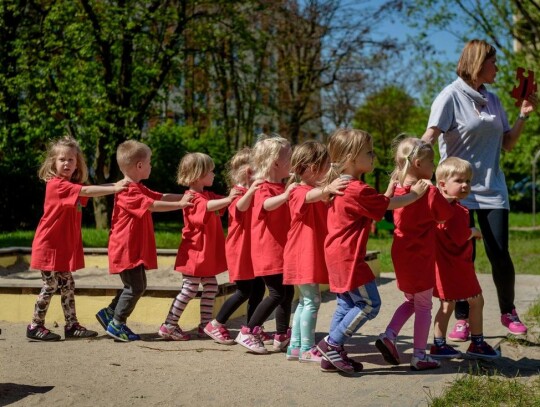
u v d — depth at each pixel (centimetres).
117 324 579
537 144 2466
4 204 1858
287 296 555
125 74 1916
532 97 589
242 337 546
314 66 2859
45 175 598
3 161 1927
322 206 520
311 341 513
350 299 479
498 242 571
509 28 2231
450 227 510
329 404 399
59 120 1922
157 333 616
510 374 475
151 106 2072
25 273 937
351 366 474
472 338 528
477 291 516
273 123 2819
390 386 440
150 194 608
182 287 601
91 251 1002
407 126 4025
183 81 2269
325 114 3039
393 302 801
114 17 1823
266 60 2720
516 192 3519
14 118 1978
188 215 605
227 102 2519
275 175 557
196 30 2042
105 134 1880
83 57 1895
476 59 575
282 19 2705
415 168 495
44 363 491
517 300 816
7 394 412
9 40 1931
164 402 402
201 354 536
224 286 670
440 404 392
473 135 571
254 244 549
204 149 2545
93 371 469
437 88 2405
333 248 476
